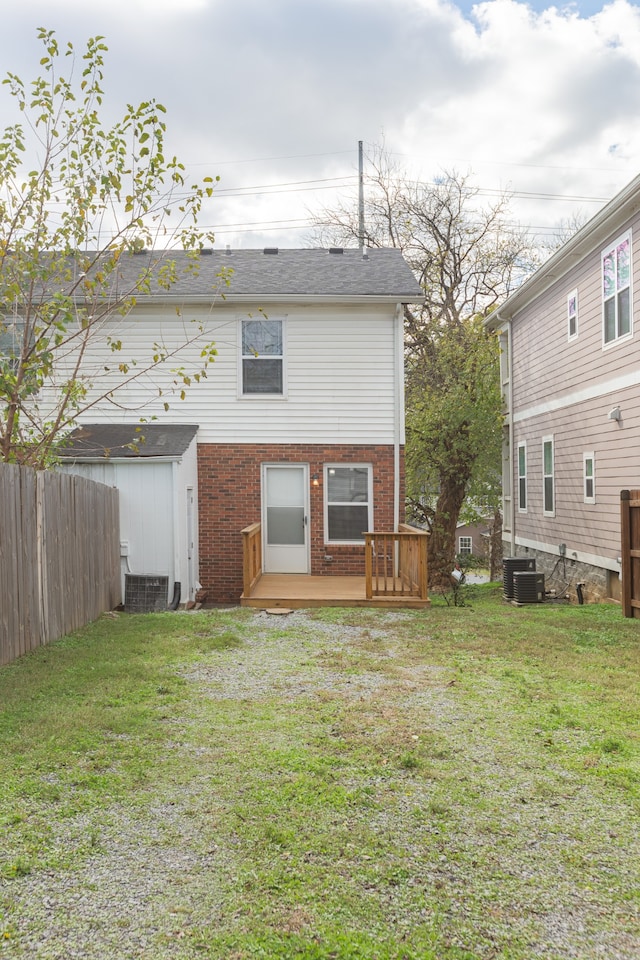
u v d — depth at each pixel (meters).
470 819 3.57
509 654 7.46
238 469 13.34
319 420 13.37
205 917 2.73
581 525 14.06
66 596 8.28
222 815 3.56
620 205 11.17
